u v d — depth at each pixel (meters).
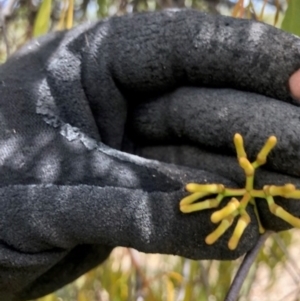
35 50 0.47
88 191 0.43
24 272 0.45
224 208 0.41
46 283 0.49
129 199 0.43
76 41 0.47
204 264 0.82
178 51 0.45
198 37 0.45
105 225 0.43
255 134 0.43
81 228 0.43
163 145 0.47
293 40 0.44
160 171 0.44
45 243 0.44
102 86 0.46
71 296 0.84
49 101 0.46
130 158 0.44
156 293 0.83
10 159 0.44
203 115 0.45
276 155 0.43
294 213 0.43
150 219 0.43
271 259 0.86
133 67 0.46
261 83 0.44
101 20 0.47
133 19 0.46
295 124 0.43
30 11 0.70
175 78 0.46
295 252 0.97
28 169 0.44
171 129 0.46
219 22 0.45
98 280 0.81
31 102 0.45
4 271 0.45
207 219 0.43
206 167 0.45
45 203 0.43
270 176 0.43
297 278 0.73
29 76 0.46
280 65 0.43
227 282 0.84
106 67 0.46
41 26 0.57
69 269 0.49
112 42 0.46
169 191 0.43
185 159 0.46
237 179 0.44
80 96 0.46
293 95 0.43
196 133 0.45
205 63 0.45
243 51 0.44
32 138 0.44
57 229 0.43
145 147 0.47
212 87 0.45
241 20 0.45
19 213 0.43
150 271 0.88
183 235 0.43
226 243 0.43
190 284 0.73
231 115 0.44
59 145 0.44
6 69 0.47
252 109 0.43
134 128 0.47
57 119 0.45
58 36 0.48
